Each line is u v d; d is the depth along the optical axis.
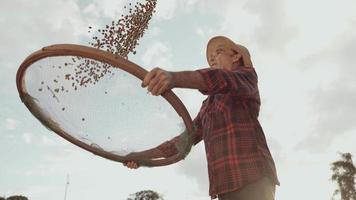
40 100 2.33
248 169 2.12
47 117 2.45
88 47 1.94
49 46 2.01
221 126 2.29
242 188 2.11
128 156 2.61
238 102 2.31
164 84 1.67
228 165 2.16
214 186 2.21
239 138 2.21
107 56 1.91
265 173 2.14
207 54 2.74
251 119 2.31
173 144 2.43
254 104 2.31
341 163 58.44
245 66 2.47
